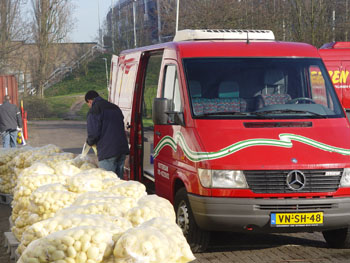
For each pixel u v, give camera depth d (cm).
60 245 405
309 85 844
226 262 719
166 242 414
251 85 822
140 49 1073
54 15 6359
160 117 800
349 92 1992
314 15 3312
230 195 700
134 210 490
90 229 416
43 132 3194
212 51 851
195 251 763
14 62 4944
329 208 711
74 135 2973
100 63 9038
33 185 639
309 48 894
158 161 890
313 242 821
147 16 6097
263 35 955
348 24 3312
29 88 6156
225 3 3206
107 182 605
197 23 3206
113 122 975
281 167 700
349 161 719
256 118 780
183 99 805
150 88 998
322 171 710
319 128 769
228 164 702
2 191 1087
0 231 862
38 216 579
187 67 827
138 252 403
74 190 592
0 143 2486
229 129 754
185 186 760
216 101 800
